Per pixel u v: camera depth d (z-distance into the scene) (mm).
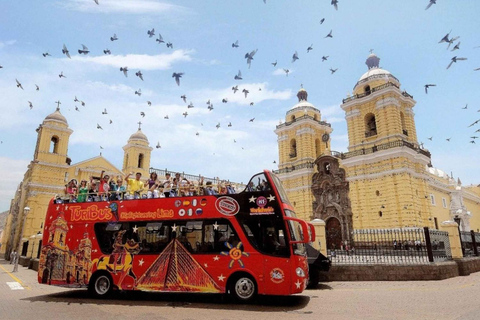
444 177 54906
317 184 46156
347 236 40844
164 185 15859
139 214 13234
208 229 12250
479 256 21906
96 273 13250
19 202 50906
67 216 14234
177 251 12352
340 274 16844
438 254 19578
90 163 46312
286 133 53688
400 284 15086
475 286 13859
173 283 12109
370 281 16344
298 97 56906
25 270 28031
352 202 40531
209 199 12578
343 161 42312
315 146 52812
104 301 12297
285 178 50250
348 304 10812
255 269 11305
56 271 13688
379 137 40688
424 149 43938
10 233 53188
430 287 13922
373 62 47125
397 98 41531
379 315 9055
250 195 12180
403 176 36562
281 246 11320
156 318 9273
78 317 9461
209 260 11898
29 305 11531
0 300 12695
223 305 11180
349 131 43969
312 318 8938
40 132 45531
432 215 40562
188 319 9102
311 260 14875
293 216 12469
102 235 13516
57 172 44125
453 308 9648
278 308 10477
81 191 15008
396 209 36438
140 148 50250
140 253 12781
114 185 15727
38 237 30766
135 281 12586
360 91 44719
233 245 11773
